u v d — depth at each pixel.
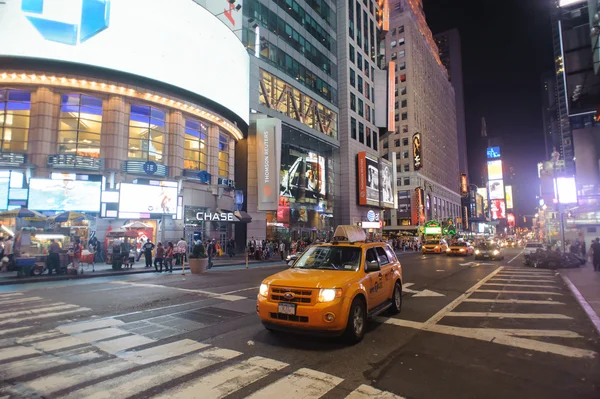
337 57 53.06
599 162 38.69
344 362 5.28
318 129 46.34
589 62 46.22
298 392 4.22
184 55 27.38
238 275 17.14
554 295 11.55
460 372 4.90
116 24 24.14
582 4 46.66
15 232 16.88
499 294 11.78
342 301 5.88
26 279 14.43
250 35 36.25
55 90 23.59
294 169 42.44
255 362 5.25
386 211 86.44
